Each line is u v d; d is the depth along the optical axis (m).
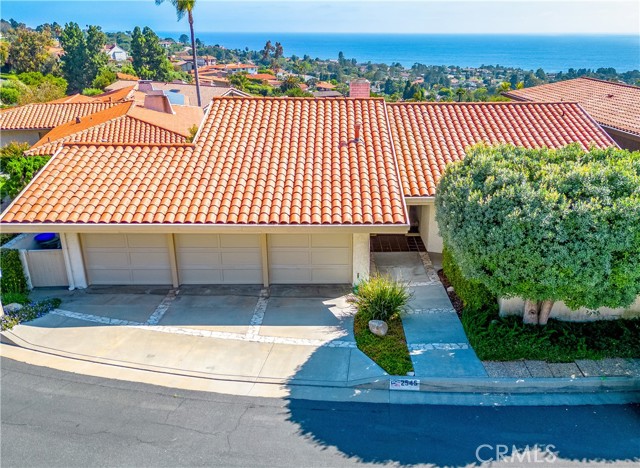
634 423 9.71
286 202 14.36
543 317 12.25
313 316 13.86
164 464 8.86
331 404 10.40
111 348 12.48
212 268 15.76
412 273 16.27
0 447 9.29
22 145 29.94
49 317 13.95
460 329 12.77
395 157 16.59
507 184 11.09
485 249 10.77
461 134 19.05
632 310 12.63
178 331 13.20
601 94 28.59
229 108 19.36
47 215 13.88
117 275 15.87
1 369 11.73
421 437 9.44
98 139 26.59
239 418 10.02
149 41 110.69
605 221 9.95
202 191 14.87
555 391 10.62
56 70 101.81
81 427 9.81
